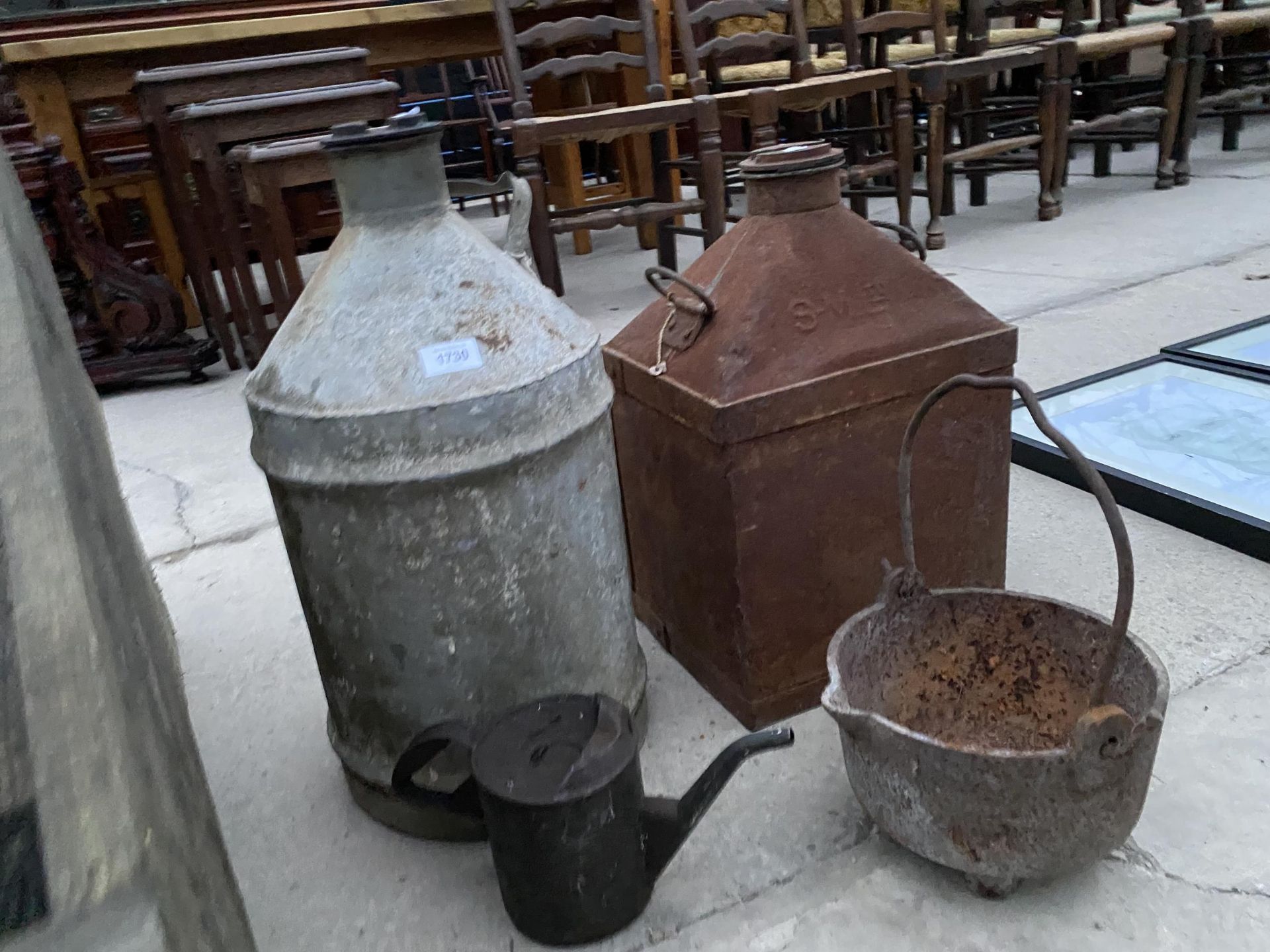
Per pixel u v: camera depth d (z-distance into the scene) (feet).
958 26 14.21
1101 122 13.88
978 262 11.75
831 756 4.26
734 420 3.94
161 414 10.11
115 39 10.77
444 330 3.49
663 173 12.84
